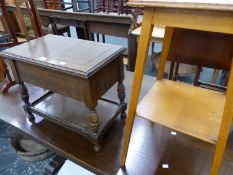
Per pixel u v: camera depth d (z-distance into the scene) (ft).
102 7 11.76
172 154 3.63
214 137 2.39
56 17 8.10
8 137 5.89
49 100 4.77
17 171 4.98
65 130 4.27
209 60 3.97
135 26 6.82
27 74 3.71
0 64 5.38
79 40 4.08
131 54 7.19
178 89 3.30
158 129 4.17
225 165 3.38
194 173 3.30
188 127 2.54
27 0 5.24
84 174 4.22
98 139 3.59
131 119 2.88
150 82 5.59
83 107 4.53
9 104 5.16
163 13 2.14
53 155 4.82
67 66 3.08
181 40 4.04
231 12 1.83
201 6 1.85
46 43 4.00
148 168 3.41
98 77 3.16
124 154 3.30
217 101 2.97
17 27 7.64
